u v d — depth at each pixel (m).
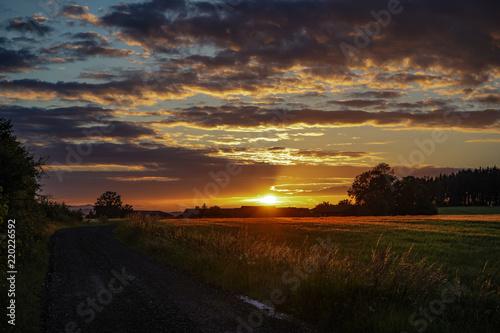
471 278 11.66
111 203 151.62
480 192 153.00
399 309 7.11
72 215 80.81
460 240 26.45
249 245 13.91
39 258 16.39
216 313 7.88
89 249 21.44
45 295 9.91
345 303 7.23
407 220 53.59
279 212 114.25
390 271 8.39
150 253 18.97
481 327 6.29
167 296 9.52
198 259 14.06
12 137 12.85
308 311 7.45
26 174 11.81
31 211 15.86
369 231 33.78
